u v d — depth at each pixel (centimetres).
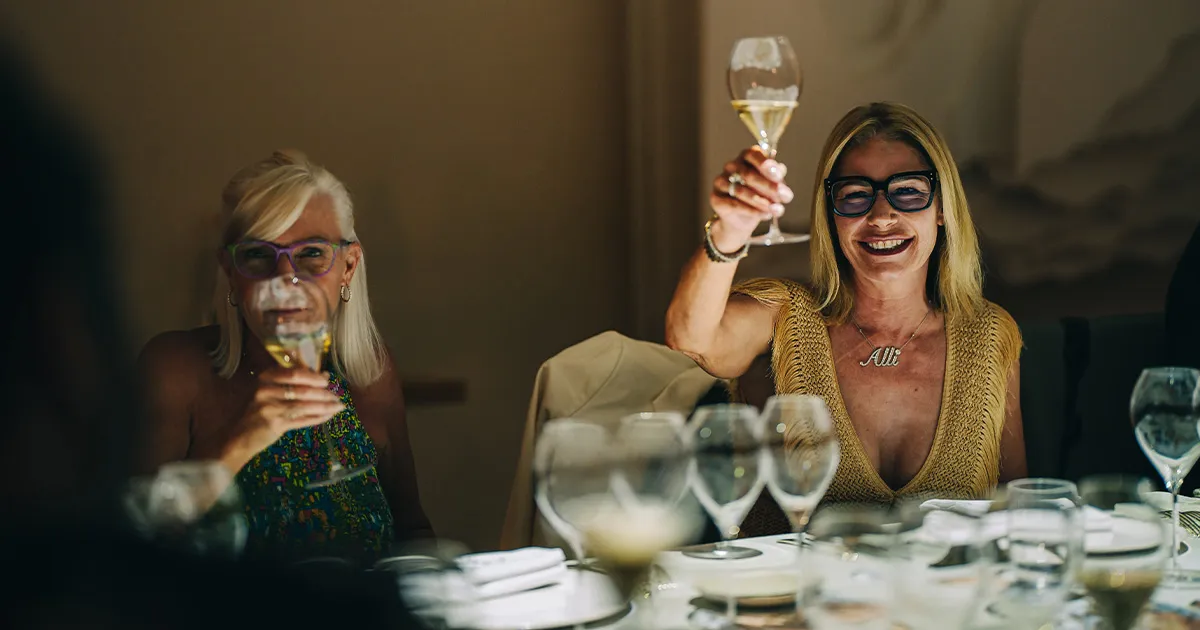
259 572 54
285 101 344
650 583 124
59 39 318
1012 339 215
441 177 362
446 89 360
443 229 364
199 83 334
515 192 371
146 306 330
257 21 338
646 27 363
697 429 131
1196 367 248
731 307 215
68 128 41
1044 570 99
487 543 374
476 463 371
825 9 341
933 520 114
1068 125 356
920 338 215
